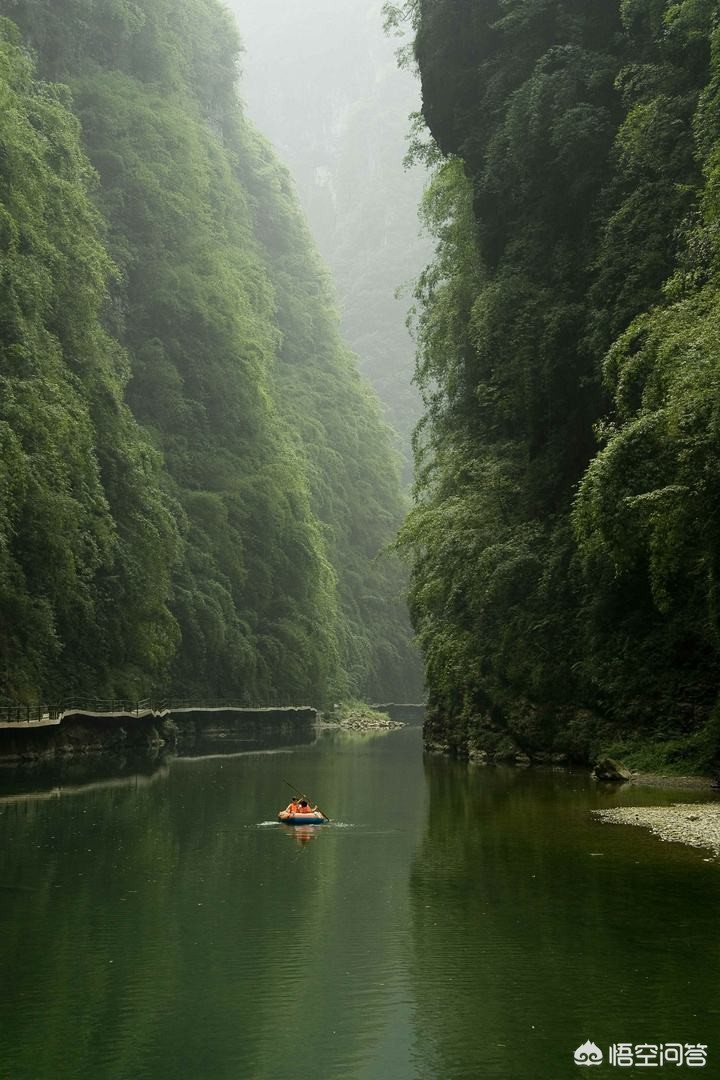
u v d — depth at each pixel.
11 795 27.94
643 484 22.08
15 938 13.06
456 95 41.72
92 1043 9.74
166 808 25.52
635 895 14.57
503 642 35.47
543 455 36.75
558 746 34.19
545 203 35.97
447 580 38.16
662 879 15.53
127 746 51.03
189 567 68.19
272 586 79.69
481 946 12.44
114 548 53.09
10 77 52.72
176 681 65.06
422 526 40.72
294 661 78.94
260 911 14.41
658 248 28.69
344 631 101.88
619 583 30.38
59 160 56.38
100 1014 10.47
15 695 41.38
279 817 23.09
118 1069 9.16
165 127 82.88
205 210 89.00
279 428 93.75
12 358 44.00
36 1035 9.93
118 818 23.50
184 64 96.19
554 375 33.94
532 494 36.75
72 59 78.56
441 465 44.62
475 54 40.88
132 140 79.50
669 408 20.59
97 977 11.59
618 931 12.87
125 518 55.97
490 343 36.72
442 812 23.70
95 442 54.38
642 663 31.00
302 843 20.12
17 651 42.56
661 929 12.95
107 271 66.38
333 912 14.35
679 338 21.72
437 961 11.88
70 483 47.38
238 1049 9.58
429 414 47.44
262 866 17.67
